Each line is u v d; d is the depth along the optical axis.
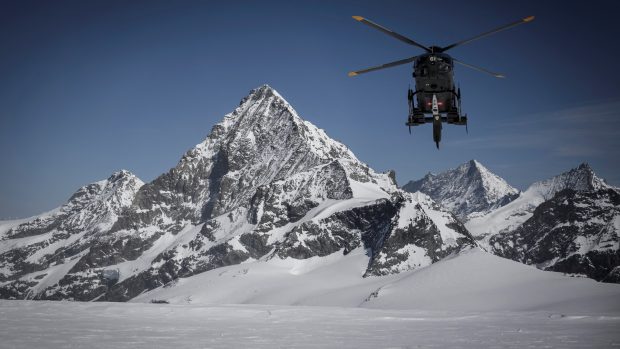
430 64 56.91
